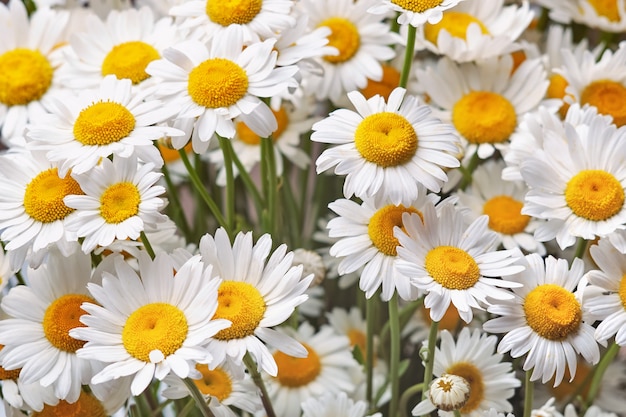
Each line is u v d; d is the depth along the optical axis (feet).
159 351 1.96
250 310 2.02
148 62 2.28
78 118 2.09
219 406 2.11
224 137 2.15
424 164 2.07
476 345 2.18
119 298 2.01
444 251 2.05
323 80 2.34
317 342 2.31
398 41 2.33
